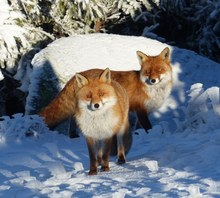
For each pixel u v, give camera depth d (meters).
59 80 18.42
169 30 30.30
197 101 14.59
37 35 24.84
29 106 18.30
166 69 16.36
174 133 14.48
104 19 27.69
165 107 18.20
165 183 8.25
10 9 23.14
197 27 29.66
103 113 9.91
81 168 10.60
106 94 9.85
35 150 12.84
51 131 15.59
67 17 26.19
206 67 20.41
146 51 20.08
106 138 10.19
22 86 22.89
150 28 27.72
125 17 28.38
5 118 15.19
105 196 7.64
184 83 19.28
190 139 12.81
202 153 10.09
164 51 16.39
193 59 20.44
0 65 23.08
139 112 16.70
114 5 27.91
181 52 20.56
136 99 16.66
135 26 29.11
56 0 25.50
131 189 8.04
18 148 13.13
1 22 22.55
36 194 8.16
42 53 19.23
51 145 12.91
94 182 8.84
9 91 24.83
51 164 10.72
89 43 19.86
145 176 9.09
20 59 23.27
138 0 27.80
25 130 14.68
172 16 29.33
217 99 14.13
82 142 14.53
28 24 25.05
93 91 9.80
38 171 10.35
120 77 16.81
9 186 8.94
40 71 18.62
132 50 19.97
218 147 10.30
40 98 18.30
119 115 10.18
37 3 25.55
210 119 13.81
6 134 14.30
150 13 28.08
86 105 9.85
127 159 11.44
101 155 10.80
